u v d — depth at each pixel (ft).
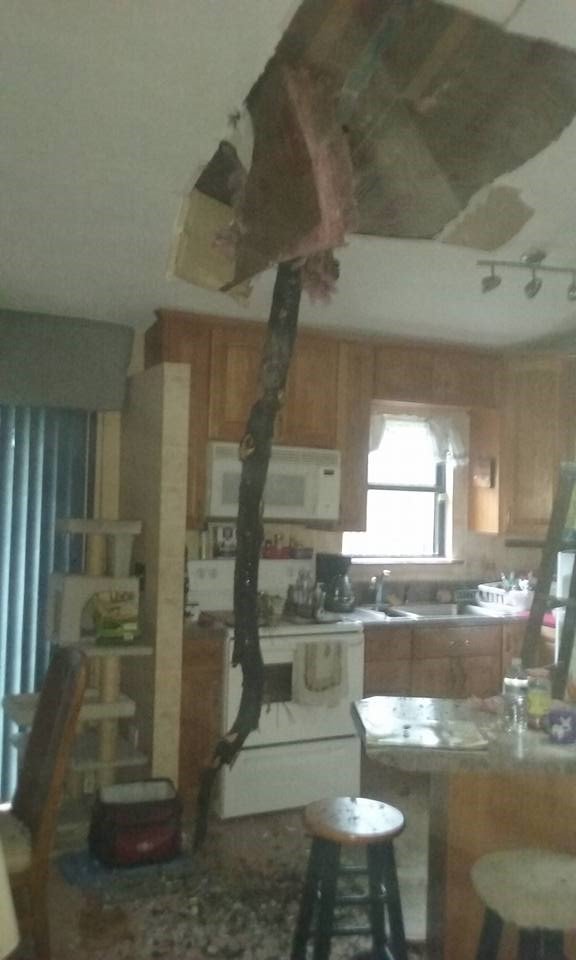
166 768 11.09
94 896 9.29
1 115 6.20
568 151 5.51
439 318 11.82
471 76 4.66
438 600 14.73
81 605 11.02
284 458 12.96
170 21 4.81
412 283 9.83
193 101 5.56
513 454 13.71
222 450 12.48
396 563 14.64
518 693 7.10
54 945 8.28
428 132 5.03
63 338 12.11
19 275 10.16
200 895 9.34
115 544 11.24
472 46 4.45
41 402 12.01
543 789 6.84
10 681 12.03
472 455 14.76
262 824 11.40
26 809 8.16
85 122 6.17
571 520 8.23
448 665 13.15
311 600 12.97
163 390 11.18
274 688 11.79
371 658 12.70
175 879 9.69
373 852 6.86
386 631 12.78
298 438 13.21
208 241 6.33
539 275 9.22
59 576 11.19
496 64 4.59
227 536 12.99
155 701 11.03
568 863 6.11
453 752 6.20
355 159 5.12
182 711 11.58
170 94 5.57
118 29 4.97
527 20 4.25
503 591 14.16
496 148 5.37
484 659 13.41
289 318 5.67
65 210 7.96
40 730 8.49
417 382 13.97
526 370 13.44
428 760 6.20
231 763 6.27
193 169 6.42
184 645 11.61
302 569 13.57
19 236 8.78
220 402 12.53
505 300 10.51
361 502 13.80
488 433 14.43
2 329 11.73
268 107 5.21
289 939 8.42
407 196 5.82
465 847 6.78
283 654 11.81
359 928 7.07
